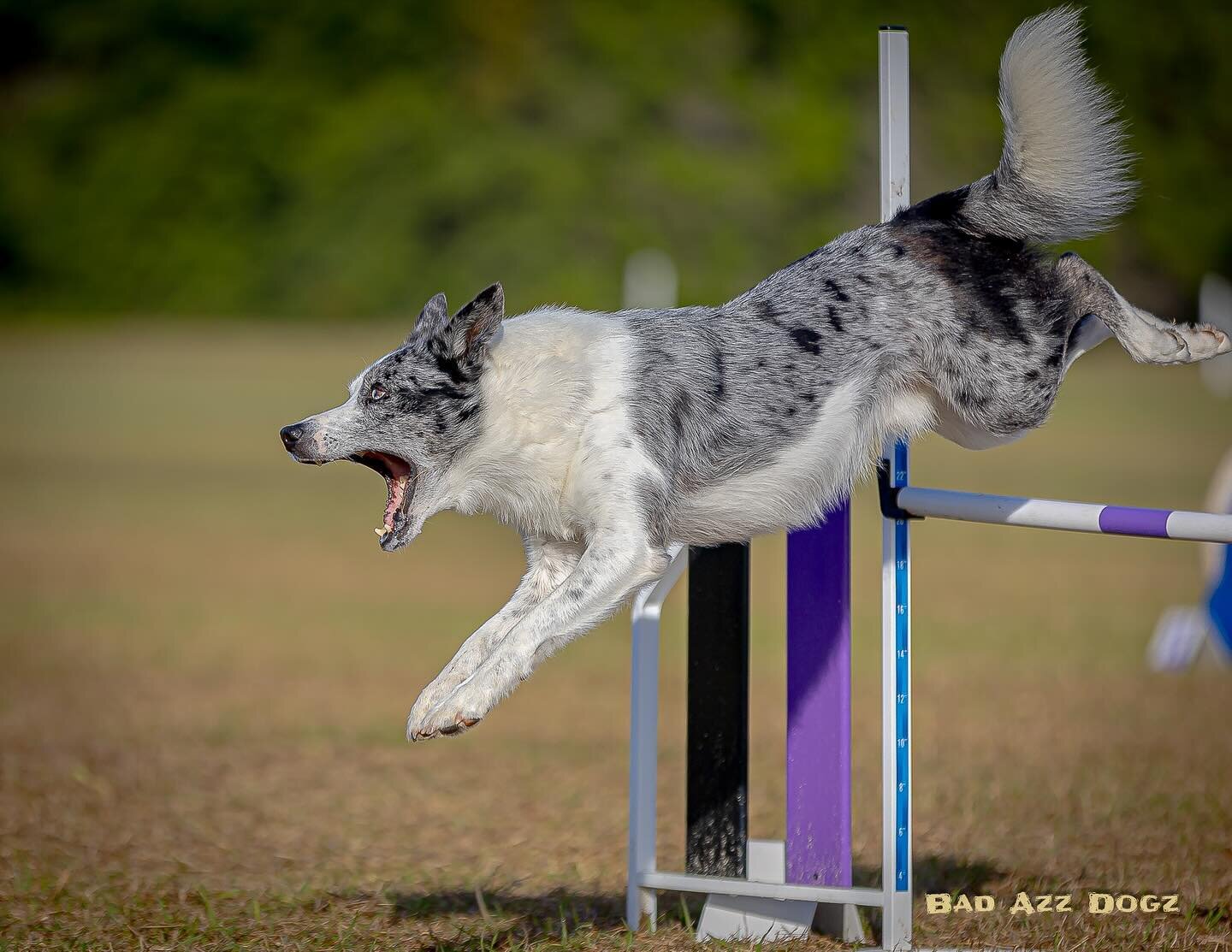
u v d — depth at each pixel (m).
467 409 6.92
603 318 7.11
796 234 68.25
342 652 15.68
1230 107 73.69
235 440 34.88
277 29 72.31
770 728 12.61
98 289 69.06
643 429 6.82
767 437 6.95
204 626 16.94
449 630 16.86
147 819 10.00
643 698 7.56
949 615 17.20
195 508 26.11
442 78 71.00
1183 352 7.18
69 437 34.66
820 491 7.12
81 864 8.96
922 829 9.43
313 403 40.38
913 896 8.01
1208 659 14.59
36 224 69.69
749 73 71.69
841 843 7.28
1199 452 31.61
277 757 11.73
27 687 13.94
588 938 7.30
